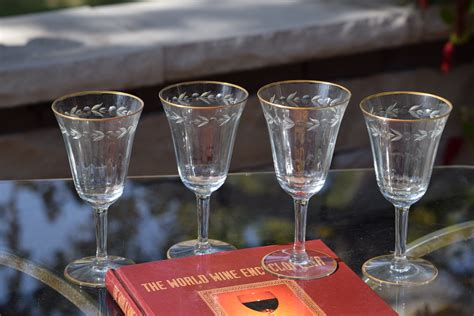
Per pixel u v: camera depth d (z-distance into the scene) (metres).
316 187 1.09
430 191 1.29
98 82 2.00
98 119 1.04
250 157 2.24
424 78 2.36
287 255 1.13
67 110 1.10
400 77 2.34
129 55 2.00
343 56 2.26
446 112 1.06
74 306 1.07
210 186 1.12
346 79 2.29
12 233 1.19
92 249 1.17
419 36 2.26
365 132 2.34
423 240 1.19
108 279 1.09
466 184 1.31
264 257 1.13
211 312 1.02
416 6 2.26
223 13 2.28
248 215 1.24
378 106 1.10
